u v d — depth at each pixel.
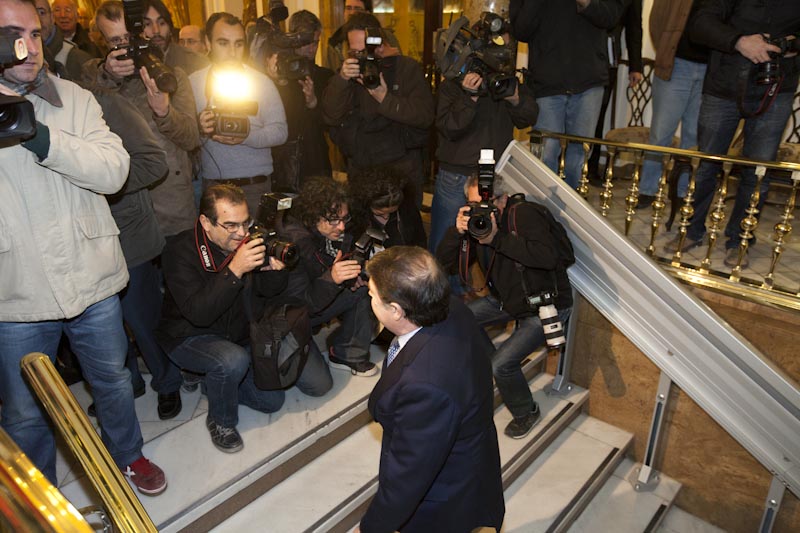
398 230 3.02
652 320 3.03
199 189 3.23
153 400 2.74
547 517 2.80
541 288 2.70
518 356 2.83
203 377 2.73
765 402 2.78
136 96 2.59
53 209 1.78
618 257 3.03
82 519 1.12
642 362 3.29
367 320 2.88
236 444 2.39
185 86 2.78
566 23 3.49
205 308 2.23
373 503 1.68
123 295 2.43
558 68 3.58
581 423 3.52
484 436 1.70
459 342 1.64
